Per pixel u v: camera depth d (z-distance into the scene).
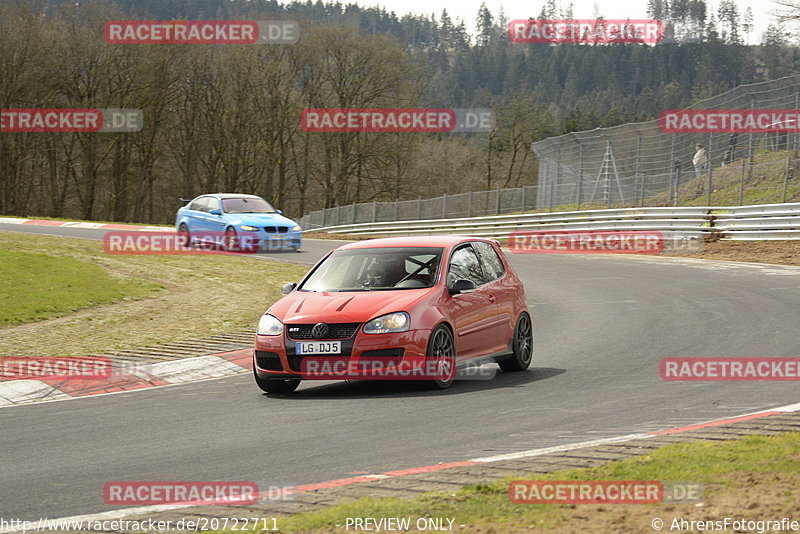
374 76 127.31
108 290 36.41
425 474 12.03
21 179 131.25
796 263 45.59
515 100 152.38
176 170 145.88
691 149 64.88
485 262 22.19
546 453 13.07
